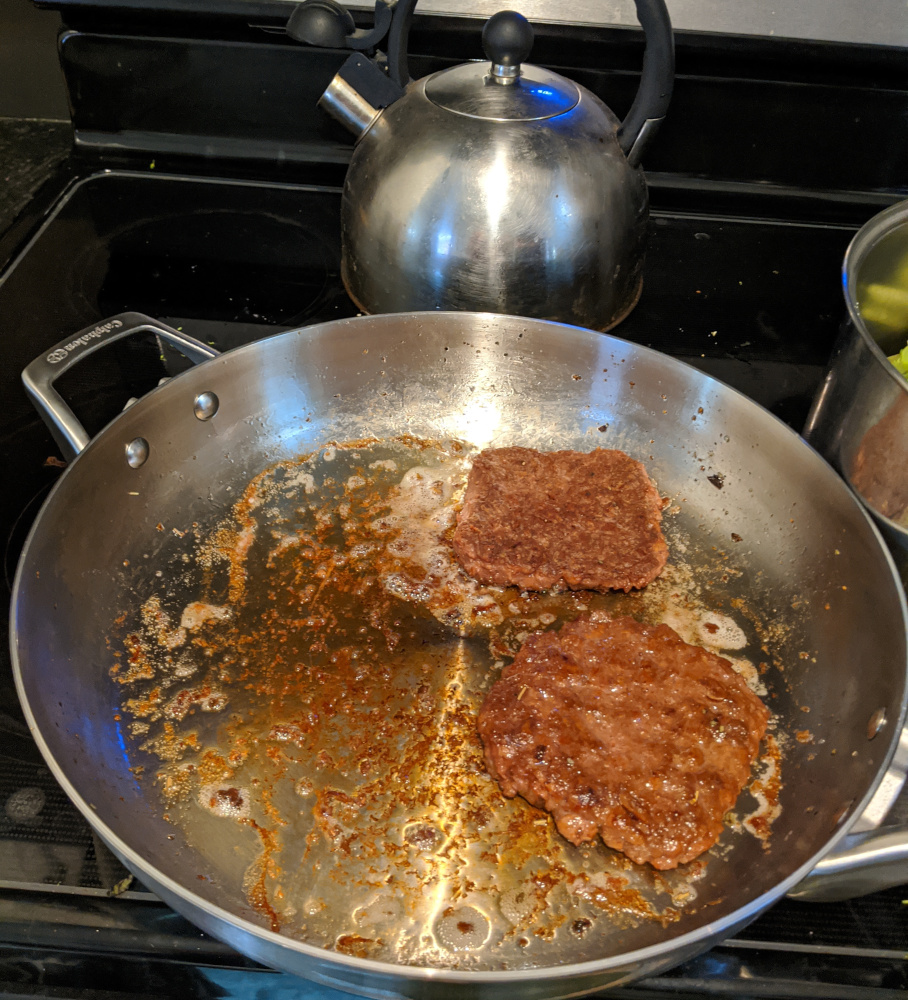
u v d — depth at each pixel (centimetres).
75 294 53
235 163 64
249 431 46
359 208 47
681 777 34
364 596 41
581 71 58
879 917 31
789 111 59
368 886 32
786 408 49
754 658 39
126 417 41
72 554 38
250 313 53
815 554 41
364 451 47
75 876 31
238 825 34
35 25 61
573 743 35
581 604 41
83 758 34
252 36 59
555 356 47
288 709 37
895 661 34
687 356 51
